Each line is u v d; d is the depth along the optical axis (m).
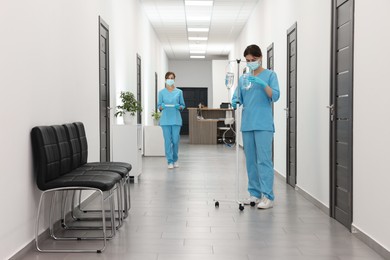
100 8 5.67
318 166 4.71
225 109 14.28
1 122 2.70
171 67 20.75
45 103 3.51
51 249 3.20
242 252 3.13
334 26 4.12
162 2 9.88
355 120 3.56
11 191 2.86
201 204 4.85
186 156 10.22
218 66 17.75
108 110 6.21
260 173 4.68
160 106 7.86
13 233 2.90
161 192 5.59
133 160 6.34
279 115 7.10
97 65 5.46
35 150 3.21
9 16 2.81
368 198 3.29
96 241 3.43
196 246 3.28
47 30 3.54
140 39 10.01
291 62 6.22
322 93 4.56
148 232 3.68
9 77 2.82
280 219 4.14
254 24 10.33
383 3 2.98
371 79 3.21
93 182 3.23
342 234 3.62
